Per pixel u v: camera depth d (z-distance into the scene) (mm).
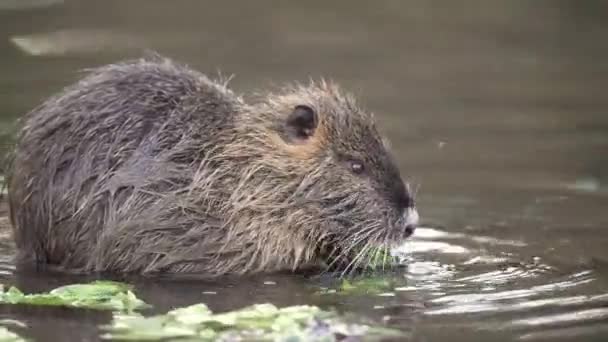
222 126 12664
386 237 12648
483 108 19750
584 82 21234
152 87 12609
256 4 25734
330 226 12672
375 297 11555
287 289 11914
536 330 10406
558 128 18766
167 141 12414
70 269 12484
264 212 12508
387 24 24656
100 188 12219
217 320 10445
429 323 10609
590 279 12078
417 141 17984
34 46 21844
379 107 19453
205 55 21578
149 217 12227
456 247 13422
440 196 15555
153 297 11523
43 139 12477
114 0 25562
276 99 13102
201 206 12359
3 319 10664
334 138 12734
